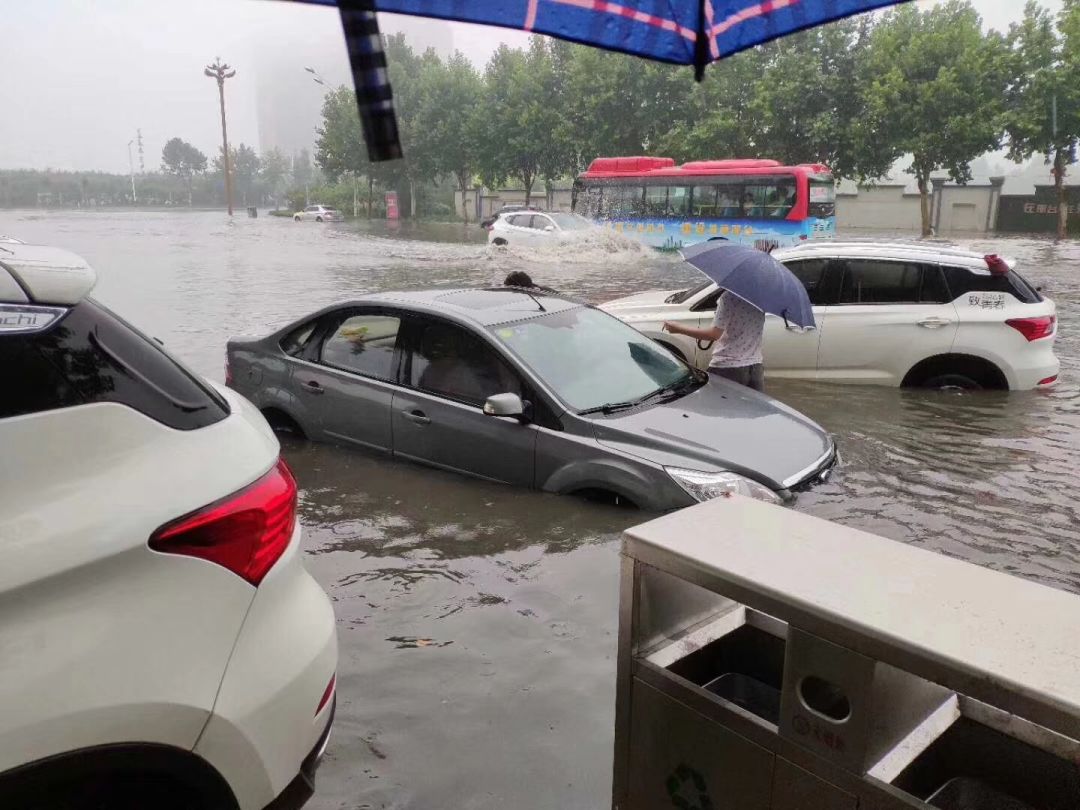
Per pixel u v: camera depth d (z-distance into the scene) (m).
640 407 4.79
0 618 1.57
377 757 2.61
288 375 5.66
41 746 1.58
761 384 6.07
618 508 4.37
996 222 38.31
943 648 1.25
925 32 30.12
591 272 19.55
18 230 38.53
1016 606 1.38
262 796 1.85
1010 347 7.14
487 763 2.58
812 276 7.73
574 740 2.68
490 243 24.95
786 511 1.82
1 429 1.65
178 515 1.75
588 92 36.75
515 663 3.12
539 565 3.87
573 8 1.36
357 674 3.06
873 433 6.13
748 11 1.47
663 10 1.45
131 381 1.86
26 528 1.61
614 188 24.48
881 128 30.83
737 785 1.59
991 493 4.89
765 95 31.42
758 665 1.80
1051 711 1.14
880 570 1.51
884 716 1.38
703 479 4.11
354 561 3.96
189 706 1.72
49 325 1.78
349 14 1.05
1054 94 28.39
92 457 1.73
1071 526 4.44
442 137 29.91
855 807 1.41
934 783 1.48
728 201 22.02
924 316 7.32
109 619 1.66
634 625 1.72
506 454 4.70
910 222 39.97
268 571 1.89
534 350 4.93
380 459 5.21
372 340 5.40
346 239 32.62
